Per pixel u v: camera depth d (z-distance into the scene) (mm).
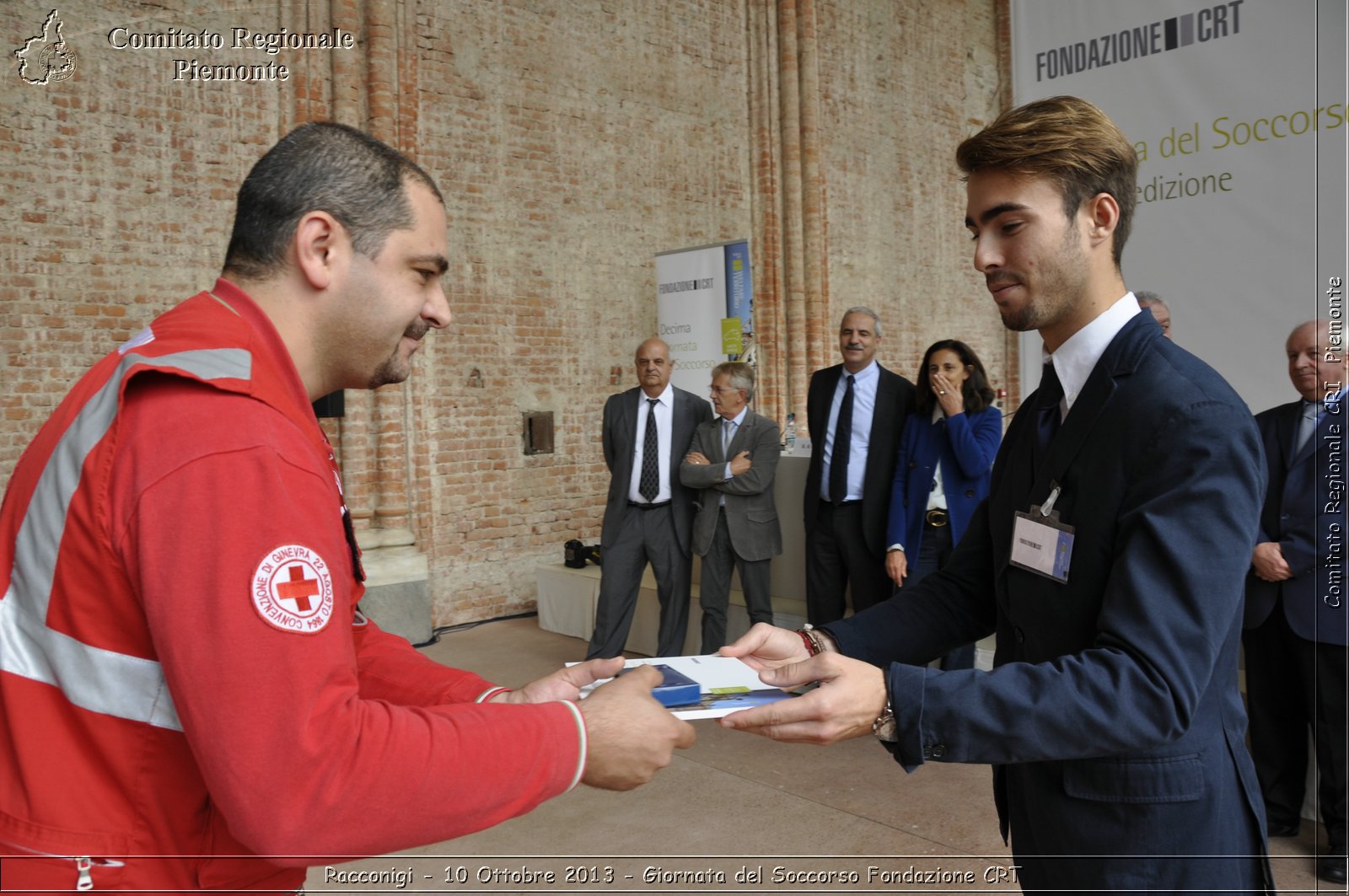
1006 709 1047
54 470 918
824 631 1431
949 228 10234
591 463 6934
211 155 5203
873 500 4129
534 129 6570
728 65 7980
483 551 6340
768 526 4684
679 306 6598
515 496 6496
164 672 826
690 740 1048
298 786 806
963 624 1471
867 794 3383
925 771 3602
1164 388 1116
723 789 3447
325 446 1037
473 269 6254
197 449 847
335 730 827
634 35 7230
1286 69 3320
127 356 938
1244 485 1063
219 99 5219
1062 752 1050
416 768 851
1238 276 3471
